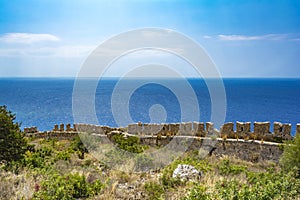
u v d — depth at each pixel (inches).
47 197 375.9
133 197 416.5
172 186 472.1
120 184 487.8
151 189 442.0
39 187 407.2
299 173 548.7
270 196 390.6
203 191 405.7
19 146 564.7
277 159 772.0
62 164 607.2
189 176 515.5
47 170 537.0
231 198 380.8
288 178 465.7
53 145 906.7
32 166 545.0
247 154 825.5
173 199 403.2
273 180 481.7
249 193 389.1
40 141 1016.9
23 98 3969.0
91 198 407.5
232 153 845.2
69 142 987.3
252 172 565.6
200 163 641.0
